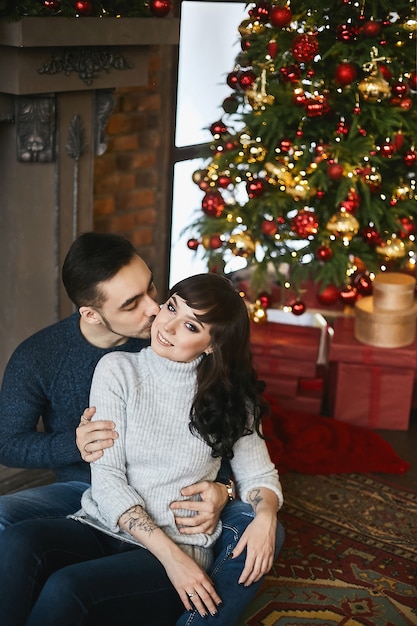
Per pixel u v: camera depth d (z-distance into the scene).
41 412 2.05
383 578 2.40
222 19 3.87
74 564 1.70
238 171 3.20
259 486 1.93
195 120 3.93
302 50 2.78
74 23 2.44
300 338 3.32
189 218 4.02
